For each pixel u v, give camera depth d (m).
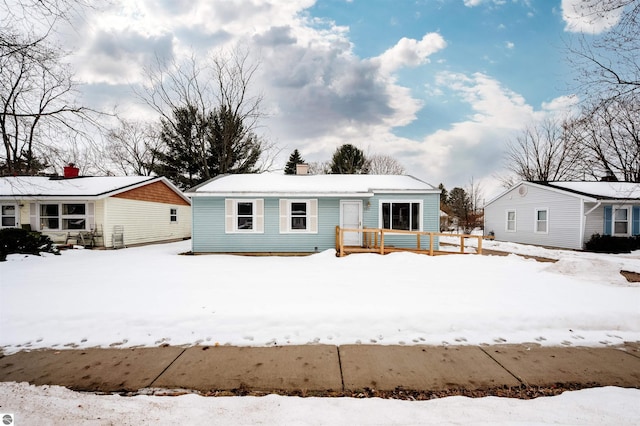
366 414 2.61
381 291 6.21
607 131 18.00
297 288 6.46
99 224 15.27
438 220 13.41
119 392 3.02
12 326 4.60
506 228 20.53
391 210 13.47
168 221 21.20
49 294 6.02
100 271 8.55
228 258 11.55
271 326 4.62
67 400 2.84
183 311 5.04
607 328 4.71
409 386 3.14
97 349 3.99
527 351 3.96
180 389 3.09
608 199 14.54
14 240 11.30
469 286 6.63
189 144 26.64
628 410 2.68
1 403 2.79
